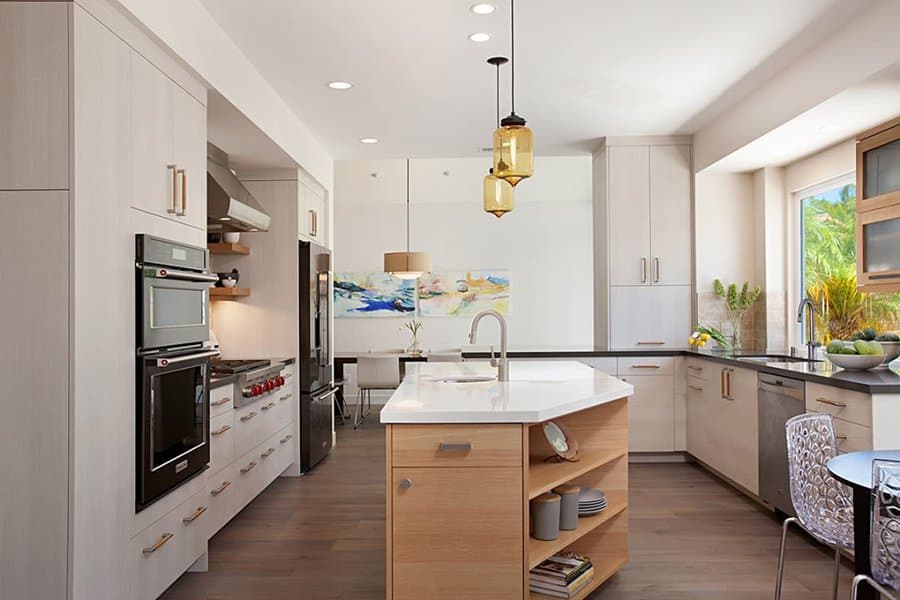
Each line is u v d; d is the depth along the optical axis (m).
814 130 4.48
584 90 4.76
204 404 3.44
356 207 10.08
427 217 10.05
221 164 5.04
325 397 6.12
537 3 3.39
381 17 3.54
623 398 3.39
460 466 2.60
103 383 2.54
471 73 4.39
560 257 10.01
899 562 1.92
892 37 3.21
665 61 4.20
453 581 2.60
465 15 3.53
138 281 2.78
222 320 5.59
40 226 2.37
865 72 3.44
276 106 4.77
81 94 2.41
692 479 5.30
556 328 10.00
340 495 4.91
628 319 6.14
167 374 3.00
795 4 3.39
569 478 2.95
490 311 3.63
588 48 3.99
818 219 5.36
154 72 2.97
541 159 9.38
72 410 2.36
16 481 2.37
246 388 4.27
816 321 5.21
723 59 4.16
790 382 3.96
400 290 10.03
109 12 2.59
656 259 6.13
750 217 6.04
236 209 4.48
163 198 3.05
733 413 4.82
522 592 2.59
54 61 2.37
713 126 5.61
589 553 3.38
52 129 2.36
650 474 5.47
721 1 3.38
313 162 5.96
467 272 10.02
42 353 2.37
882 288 3.90
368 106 5.08
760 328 5.88
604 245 6.25
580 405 2.88
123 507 2.67
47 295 2.37
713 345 6.04
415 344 9.38
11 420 2.37
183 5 3.16
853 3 3.37
